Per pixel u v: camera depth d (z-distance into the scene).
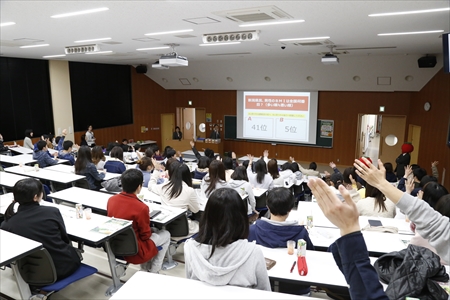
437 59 8.31
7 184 4.50
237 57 9.75
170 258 3.69
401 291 1.59
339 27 4.92
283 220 2.58
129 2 3.54
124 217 3.05
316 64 10.05
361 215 3.54
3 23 4.66
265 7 3.71
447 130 7.55
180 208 3.62
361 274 0.87
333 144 11.47
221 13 4.01
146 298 1.30
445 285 1.96
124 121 12.80
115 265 3.10
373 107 10.70
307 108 11.58
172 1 3.51
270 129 12.34
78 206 3.19
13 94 9.41
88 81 11.36
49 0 3.46
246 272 1.41
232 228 1.41
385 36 5.74
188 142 13.25
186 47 7.42
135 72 12.83
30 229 2.52
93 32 5.41
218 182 4.34
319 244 2.79
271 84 11.66
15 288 3.16
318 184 0.95
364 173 1.21
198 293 1.34
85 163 5.17
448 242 1.10
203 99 13.55
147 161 5.17
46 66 10.16
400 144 10.62
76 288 3.20
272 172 5.92
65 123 10.68
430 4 3.57
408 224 3.19
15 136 9.55
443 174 7.68
